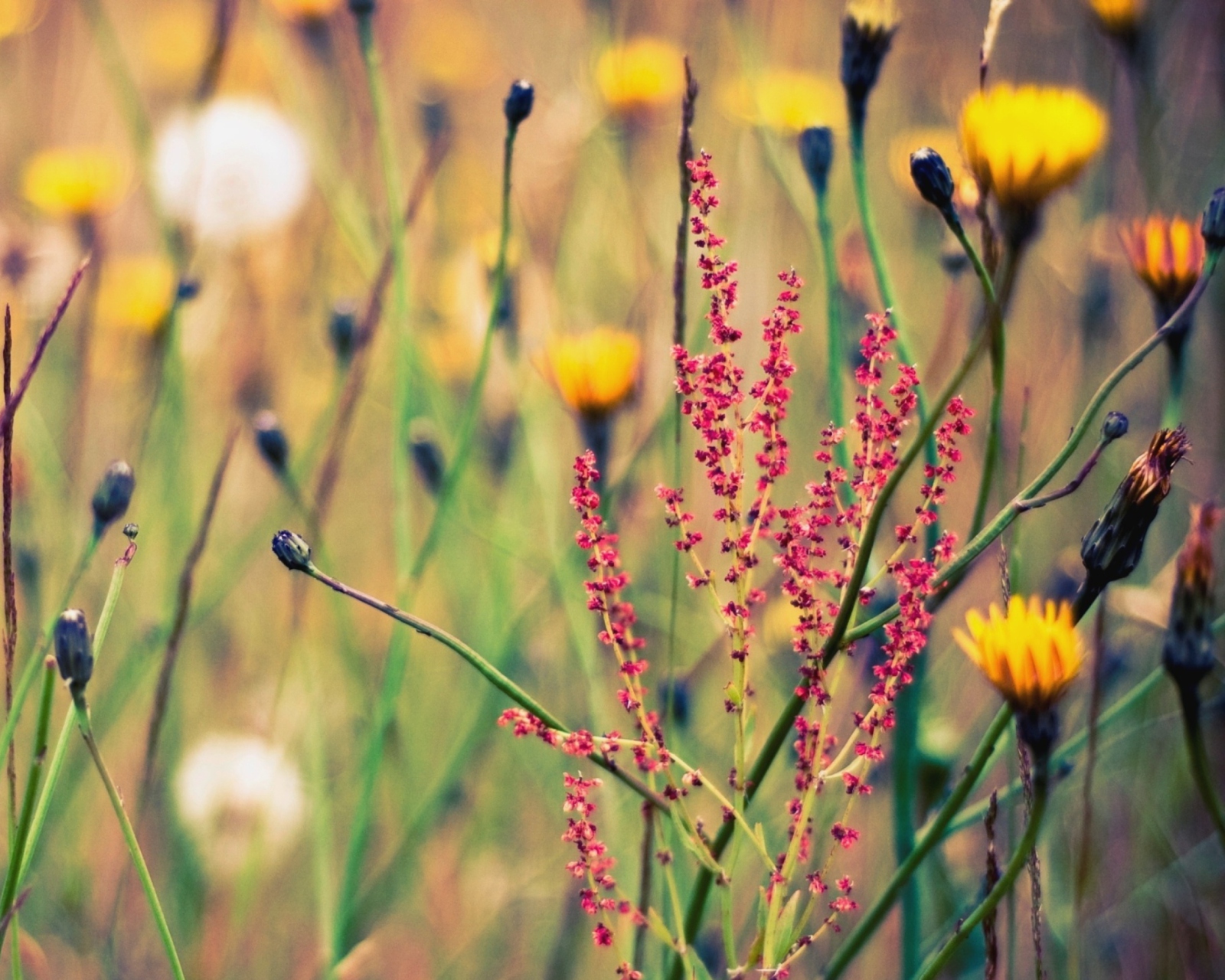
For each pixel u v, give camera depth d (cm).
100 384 132
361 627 129
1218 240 86
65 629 87
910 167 86
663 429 107
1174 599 85
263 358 136
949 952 86
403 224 102
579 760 105
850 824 104
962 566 86
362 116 133
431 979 107
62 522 112
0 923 87
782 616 106
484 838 114
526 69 183
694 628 113
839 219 154
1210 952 101
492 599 108
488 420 116
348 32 140
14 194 149
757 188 135
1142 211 122
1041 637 84
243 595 130
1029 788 88
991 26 89
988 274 89
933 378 101
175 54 177
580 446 131
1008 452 118
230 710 120
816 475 120
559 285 132
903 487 112
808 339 136
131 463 119
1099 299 119
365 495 139
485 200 158
